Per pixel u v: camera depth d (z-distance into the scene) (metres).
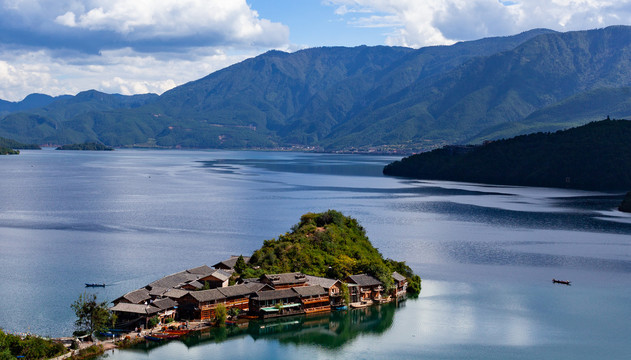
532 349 129.62
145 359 122.19
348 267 168.12
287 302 149.62
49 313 142.88
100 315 130.38
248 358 124.44
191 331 135.88
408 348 130.25
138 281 169.38
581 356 126.19
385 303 158.75
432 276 184.00
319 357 125.56
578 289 170.25
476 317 148.12
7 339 117.25
